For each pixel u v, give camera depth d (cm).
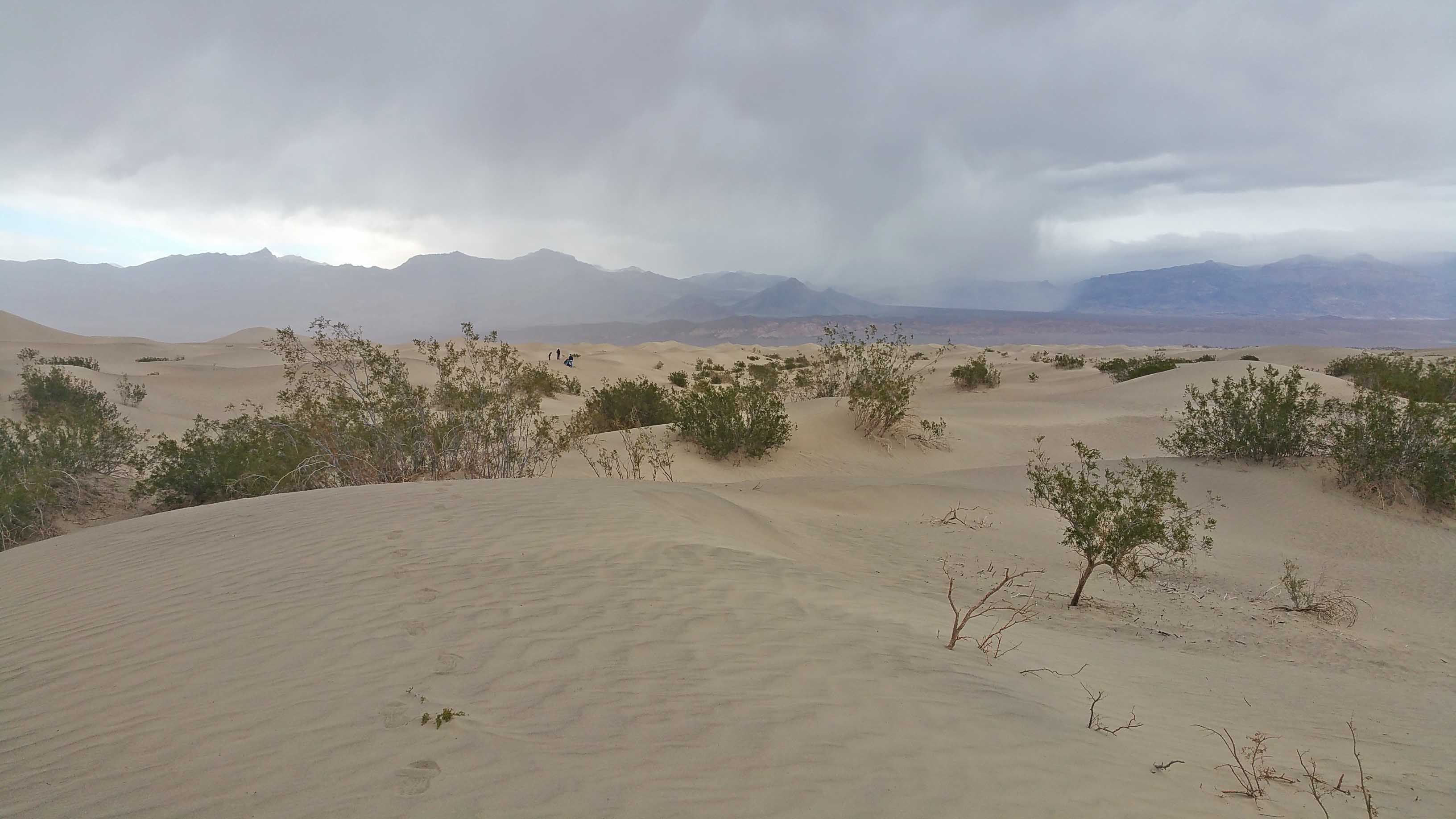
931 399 3688
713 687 434
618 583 633
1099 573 1059
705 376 5131
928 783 336
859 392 2372
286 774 327
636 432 2136
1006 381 4344
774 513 1226
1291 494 1553
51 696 434
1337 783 405
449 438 1409
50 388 2588
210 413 3150
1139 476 1057
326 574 640
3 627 571
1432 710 595
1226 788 377
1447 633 865
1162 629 812
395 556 687
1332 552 1284
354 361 1456
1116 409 2927
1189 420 2144
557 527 801
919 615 661
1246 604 951
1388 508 1480
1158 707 521
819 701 422
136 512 1480
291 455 1416
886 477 1661
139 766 342
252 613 554
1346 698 611
